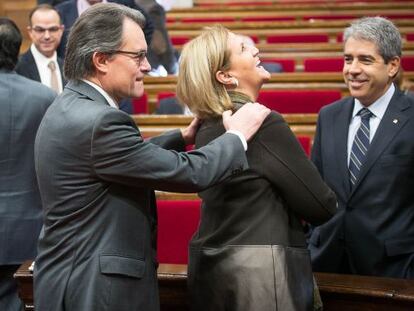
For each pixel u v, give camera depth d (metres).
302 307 2.07
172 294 2.51
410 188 2.67
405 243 2.64
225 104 2.14
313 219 2.11
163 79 5.96
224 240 2.13
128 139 1.98
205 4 11.75
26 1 10.56
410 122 2.67
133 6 5.34
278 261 2.06
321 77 5.83
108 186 2.02
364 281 2.41
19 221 3.06
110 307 1.98
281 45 8.06
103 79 2.07
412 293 2.28
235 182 2.10
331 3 11.10
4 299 3.20
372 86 2.66
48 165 2.05
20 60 4.61
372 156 2.67
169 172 1.96
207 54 2.15
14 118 3.03
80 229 2.02
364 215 2.68
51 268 2.06
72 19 5.20
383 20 2.66
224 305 2.10
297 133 4.59
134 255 2.03
